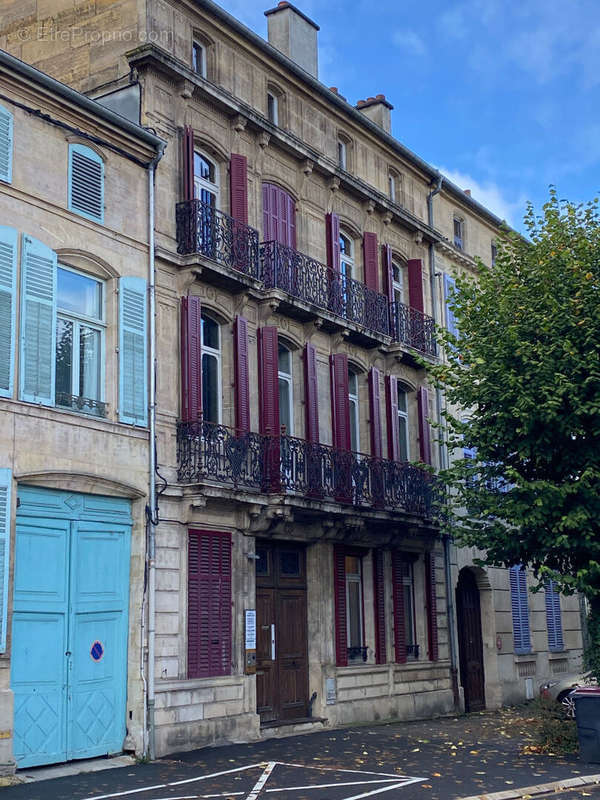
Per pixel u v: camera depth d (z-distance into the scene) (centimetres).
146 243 1703
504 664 2708
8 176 1459
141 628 1580
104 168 1645
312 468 1938
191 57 1911
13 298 1434
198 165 1914
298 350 2083
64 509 1494
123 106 1791
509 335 1753
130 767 1441
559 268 1833
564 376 1661
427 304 2648
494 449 1820
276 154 2105
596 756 1480
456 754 1583
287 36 2328
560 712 1669
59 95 1541
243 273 1848
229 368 1867
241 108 1956
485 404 1853
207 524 1742
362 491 2086
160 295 1727
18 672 1390
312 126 2248
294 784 1283
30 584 1425
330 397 2156
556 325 1747
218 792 1220
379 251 2445
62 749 1438
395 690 2214
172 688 1609
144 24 1820
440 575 2486
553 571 1648
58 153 1555
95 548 1544
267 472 1841
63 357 1541
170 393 1716
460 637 2572
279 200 2102
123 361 1612
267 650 1914
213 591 1744
